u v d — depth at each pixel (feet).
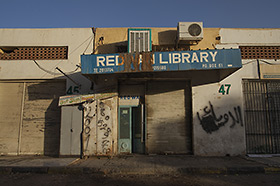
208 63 20.53
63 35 29.07
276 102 27.25
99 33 29.01
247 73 27.35
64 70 28.19
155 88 27.99
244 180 17.15
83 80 27.73
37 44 28.91
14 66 28.63
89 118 24.95
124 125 27.58
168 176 18.34
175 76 27.12
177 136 27.07
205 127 26.32
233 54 20.57
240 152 25.77
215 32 28.50
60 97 25.81
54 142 27.55
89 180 17.29
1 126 28.14
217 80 27.14
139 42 27.12
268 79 27.35
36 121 28.17
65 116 25.48
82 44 28.81
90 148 24.40
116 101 26.66
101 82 27.14
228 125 26.32
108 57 21.17
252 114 26.96
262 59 27.76
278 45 27.99
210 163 21.52
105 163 21.56
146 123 27.32
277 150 26.35
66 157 24.76
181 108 27.55
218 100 26.84
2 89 28.99
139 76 26.96
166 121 27.37
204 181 16.88
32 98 28.66
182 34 26.37
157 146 26.91
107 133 24.62
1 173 19.74
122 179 17.47
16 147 27.63
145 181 16.87
